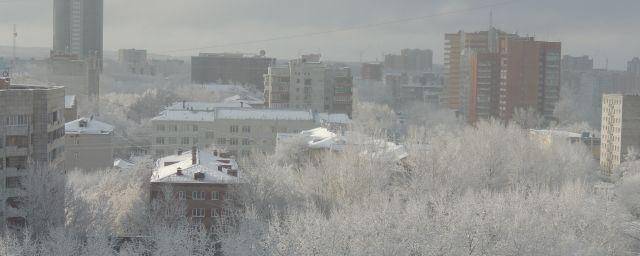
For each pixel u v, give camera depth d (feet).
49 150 504.43
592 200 570.87
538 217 518.37
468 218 465.06
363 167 654.12
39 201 465.06
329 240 418.31
